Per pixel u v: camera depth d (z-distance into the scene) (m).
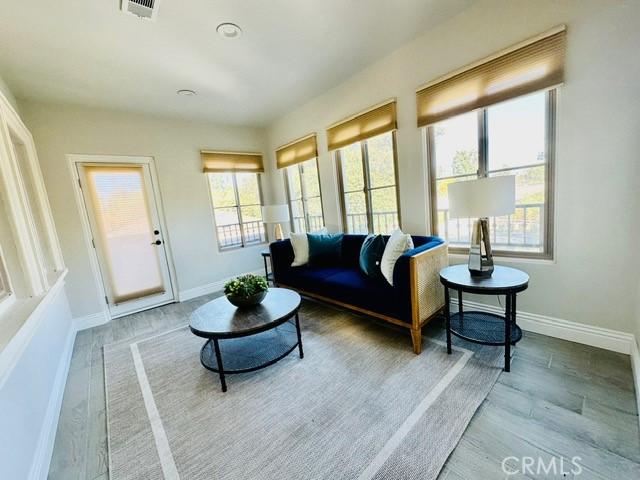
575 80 1.80
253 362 2.04
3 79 2.47
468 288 1.82
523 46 1.95
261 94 3.38
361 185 3.41
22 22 1.85
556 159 1.94
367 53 2.70
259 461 1.33
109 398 1.89
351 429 1.46
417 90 2.57
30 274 1.82
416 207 2.79
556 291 2.07
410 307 2.04
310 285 2.92
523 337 2.14
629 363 1.75
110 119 3.40
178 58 2.46
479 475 1.17
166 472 1.31
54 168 3.06
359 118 3.12
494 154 2.27
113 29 2.01
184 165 3.98
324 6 1.98
